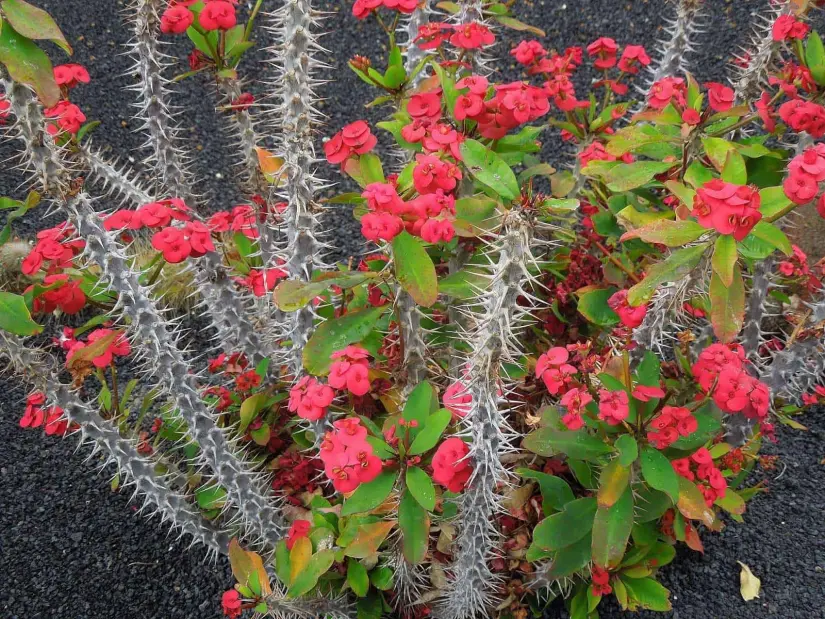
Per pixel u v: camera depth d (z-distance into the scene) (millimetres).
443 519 405
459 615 423
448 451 320
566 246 558
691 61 891
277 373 511
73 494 538
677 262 306
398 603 436
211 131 861
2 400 604
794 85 438
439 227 296
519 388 498
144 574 488
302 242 382
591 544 382
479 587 397
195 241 357
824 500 511
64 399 372
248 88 909
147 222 357
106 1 1022
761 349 596
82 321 659
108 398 422
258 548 476
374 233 292
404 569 392
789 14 475
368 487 314
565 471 466
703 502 356
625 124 812
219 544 471
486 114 384
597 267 516
